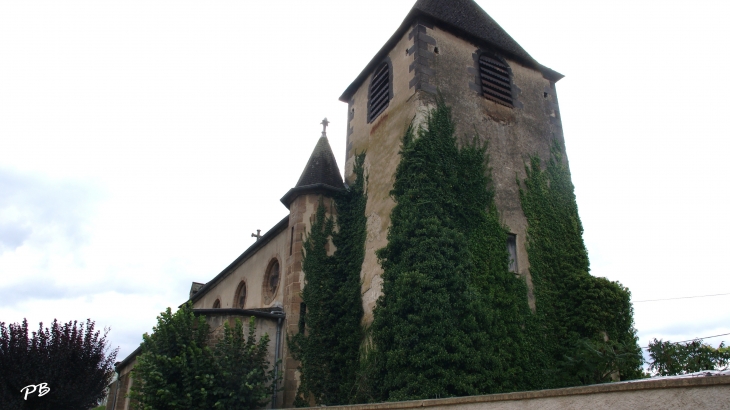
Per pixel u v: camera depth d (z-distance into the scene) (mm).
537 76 20875
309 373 16469
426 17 18922
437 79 18031
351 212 19266
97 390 17703
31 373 16312
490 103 18812
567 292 16734
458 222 15773
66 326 17953
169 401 13461
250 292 23953
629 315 16391
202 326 15359
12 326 17016
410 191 15594
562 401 6680
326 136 21812
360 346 16359
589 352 14430
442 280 14125
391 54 20031
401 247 15102
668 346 18562
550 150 19391
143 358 14078
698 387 5453
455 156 16891
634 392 5973
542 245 17250
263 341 15641
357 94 22156
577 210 18703
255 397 14406
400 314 14102
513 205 17344
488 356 13680
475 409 7758
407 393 12992
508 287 15680
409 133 17031
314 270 18156
